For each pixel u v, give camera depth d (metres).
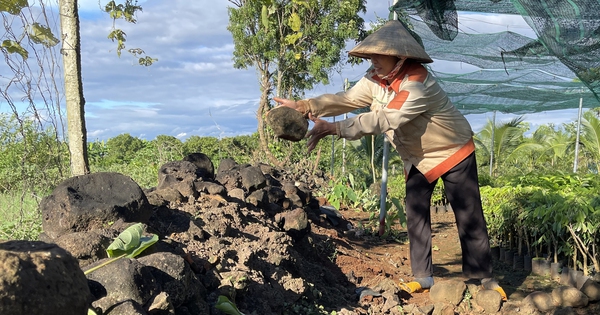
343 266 5.91
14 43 4.18
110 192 3.99
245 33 20.33
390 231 8.31
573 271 5.80
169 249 3.76
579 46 4.12
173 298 3.02
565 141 23.16
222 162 7.58
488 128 23.77
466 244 5.00
